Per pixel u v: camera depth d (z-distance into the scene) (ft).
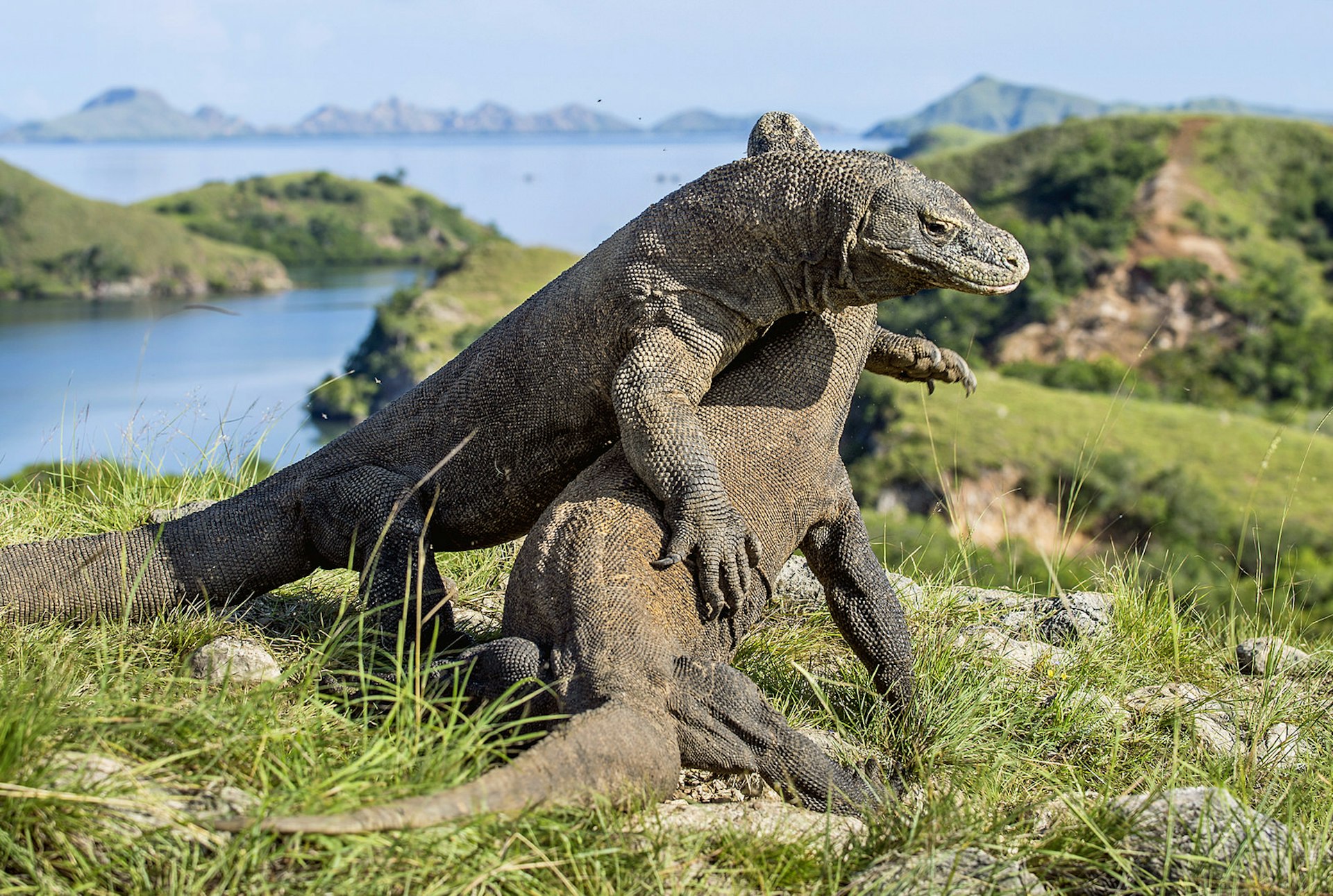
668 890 11.29
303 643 16.61
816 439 16.01
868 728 16.65
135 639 15.88
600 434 16.08
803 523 16.14
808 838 12.31
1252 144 393.09
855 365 16.55
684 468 14.33
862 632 16.63
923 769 15.37
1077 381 271.90
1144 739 16.78
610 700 12.73
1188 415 216.95
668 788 12.79
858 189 14.75
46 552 16.63
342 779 11.24
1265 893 11.61
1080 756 16.65
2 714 10.80
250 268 631.97
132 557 16.87
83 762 10.89
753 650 18.61
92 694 12.73
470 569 21.38
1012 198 385.70
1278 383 277.85
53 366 371.35
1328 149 380.78
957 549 24.76
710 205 15.19
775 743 13.65
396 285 646.74
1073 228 342.64
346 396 197.98
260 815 9.93
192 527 17.16
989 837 12.50
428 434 16.87
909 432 192.95
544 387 16.02
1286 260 333.42
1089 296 311.88
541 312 16.16
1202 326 302.04
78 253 573.33
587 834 11.29
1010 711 17.30
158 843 10.23
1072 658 19.90
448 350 323.78
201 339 459.73
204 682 12.91
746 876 11.83
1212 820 12.14
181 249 609.01
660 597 14.11
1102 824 12.60
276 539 17.19
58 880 9.79
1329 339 284.41
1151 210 348.59
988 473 182.80
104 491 22.99
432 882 10.41
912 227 14.71
